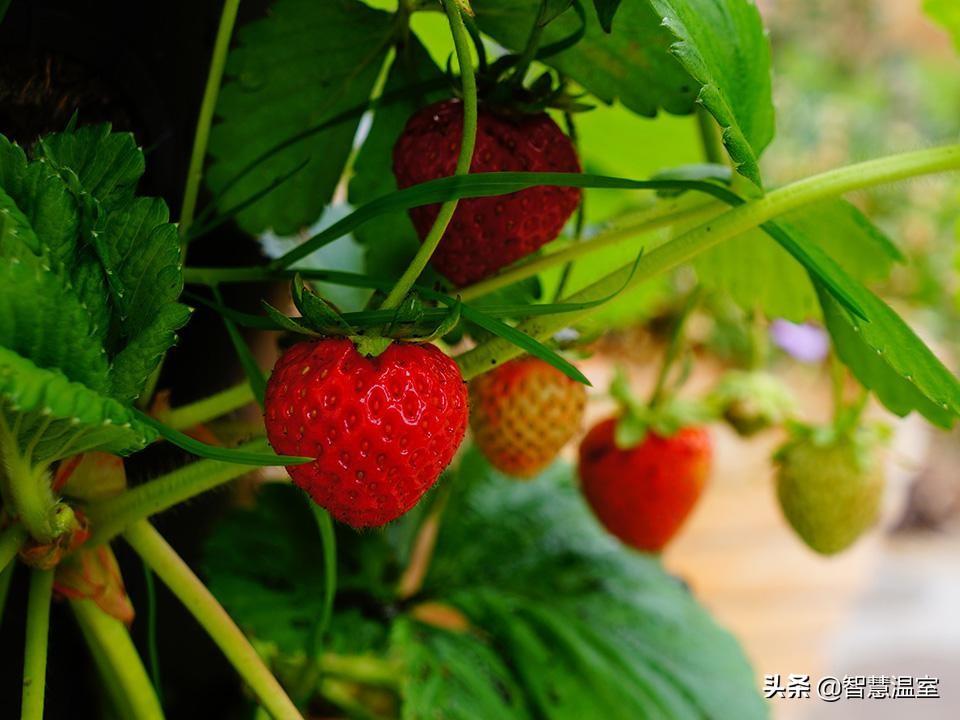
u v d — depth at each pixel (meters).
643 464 0.20
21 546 0.11
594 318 0.16
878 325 0.12
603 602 0.21
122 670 0.13
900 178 0.12
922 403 0.14
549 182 0.11
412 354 0.11
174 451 0.15
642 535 0.21
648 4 0.12
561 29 0.13
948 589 0.59
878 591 0.59
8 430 0.10
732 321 0.53
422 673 0.18
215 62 0.13
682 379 0.21
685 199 0.15
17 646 0.14
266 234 0.16
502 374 0.17
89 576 0.12
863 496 0.20
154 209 0.10
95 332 0.09
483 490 0.23
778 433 0.45
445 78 0.13
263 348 0.17
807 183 0.12
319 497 0.11
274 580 0.18
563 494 0.23
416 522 0.21
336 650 0.18
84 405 0.08
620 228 0.14
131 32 0.13
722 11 0.12
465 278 0.13
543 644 0.20
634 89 0.13
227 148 0.14
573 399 0.17
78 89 0.13
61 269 0.09
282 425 0.10
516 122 0.13
